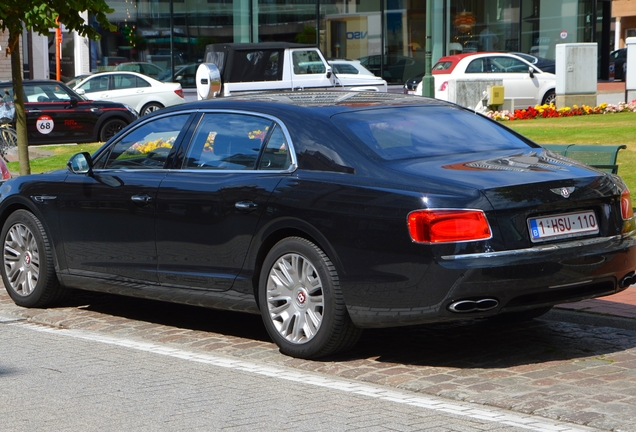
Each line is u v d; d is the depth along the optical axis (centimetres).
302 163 693
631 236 684
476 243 615
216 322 834
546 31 3878
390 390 620
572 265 635
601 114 2539
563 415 554
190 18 3466
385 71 3697
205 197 736
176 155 779
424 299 624
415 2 3706
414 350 716
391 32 3694
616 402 576
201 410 573
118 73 2983
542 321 800
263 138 725
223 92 2795
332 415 562
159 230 770
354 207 651
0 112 2247
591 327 774
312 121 704
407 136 704
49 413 570
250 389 621
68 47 3566
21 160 1197
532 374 643
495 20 3819
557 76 2781
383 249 636
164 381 642
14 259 901
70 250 851
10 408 581
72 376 657
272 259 697
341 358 697
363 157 670
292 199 682
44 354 723
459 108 778
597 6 4312
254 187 708
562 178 651
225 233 725
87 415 565
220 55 2830
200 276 746
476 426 538
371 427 538
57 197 852
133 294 805
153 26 3444
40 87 2445
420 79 3422
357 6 3644
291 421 550
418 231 622
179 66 3466
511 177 642
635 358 679
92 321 841
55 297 884
